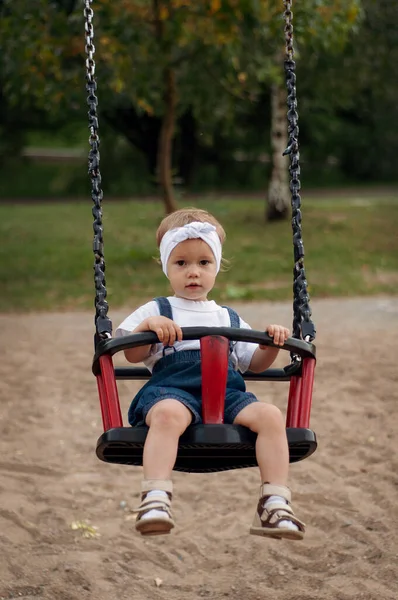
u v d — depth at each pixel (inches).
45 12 521.0
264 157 1494.8
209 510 245.6
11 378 354.3
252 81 634.8
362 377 346.9
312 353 158.4
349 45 736.3
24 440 290.5
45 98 576.7
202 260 164.4
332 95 788.6
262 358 167.8
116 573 211.3
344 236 748.6
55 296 533.6
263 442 146.0
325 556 217.5
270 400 325.4
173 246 163.8
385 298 522.6
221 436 144.9
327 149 1517.0
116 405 151.3
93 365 157.8
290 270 609.6
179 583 209.3
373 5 744.3
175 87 614.9
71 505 247.1
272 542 226.5
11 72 567.5
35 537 227.6
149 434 145.0
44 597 198.8
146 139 1189.7
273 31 496.4
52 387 343.6
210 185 1441.9
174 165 1301.7
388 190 1358.3
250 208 930.1
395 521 231.9
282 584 206.1
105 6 510.6
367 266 624.7
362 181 1537.9
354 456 274.5
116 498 253.6
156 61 540.4
